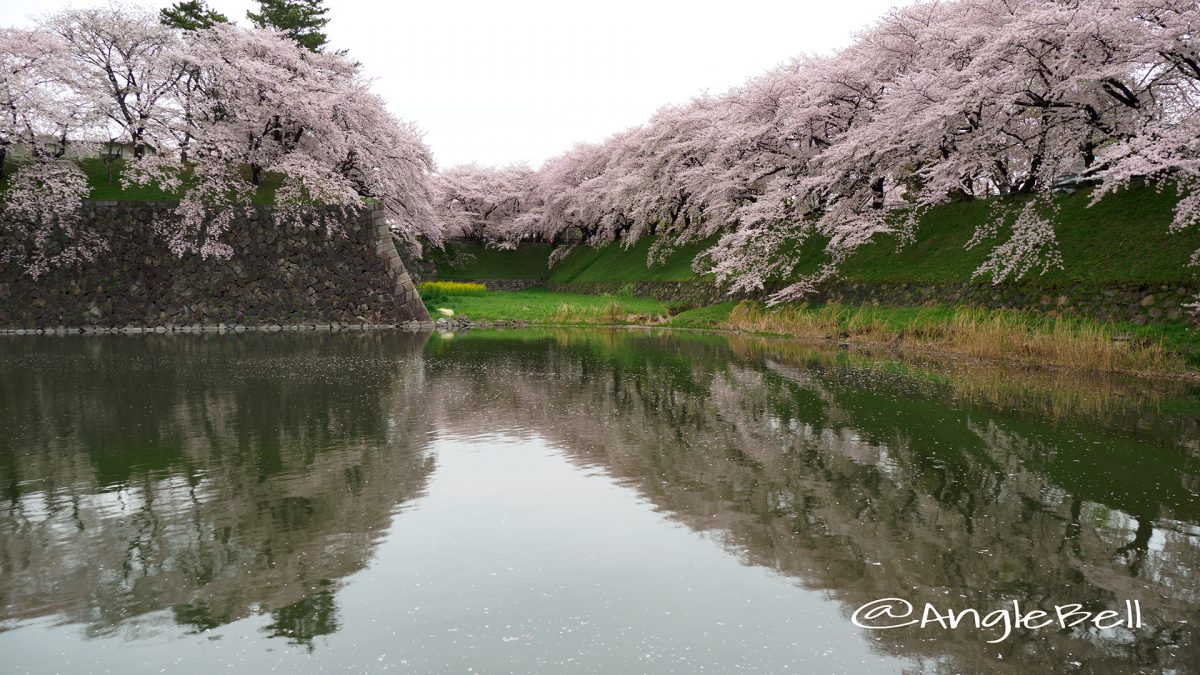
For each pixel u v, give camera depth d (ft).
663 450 24.50
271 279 89.35
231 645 11.46
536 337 77.41
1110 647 11.55
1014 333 51.78
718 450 24.54
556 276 170.40
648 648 11.37
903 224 74.90
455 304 112.37
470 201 192.24
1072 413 31.24
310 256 90.58
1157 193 54.19
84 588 13.52
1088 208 58.90
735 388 38.93
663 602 13.02
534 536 16.29
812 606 12.91
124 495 19.17
